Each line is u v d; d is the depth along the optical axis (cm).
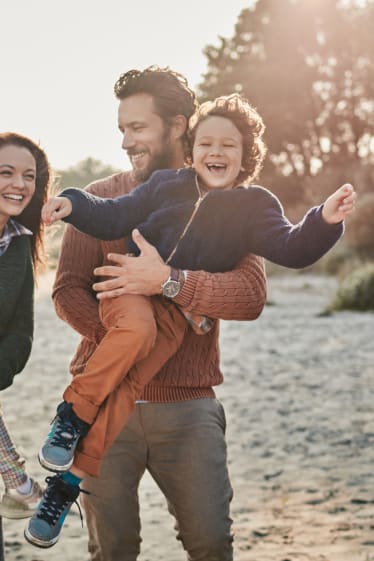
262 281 393
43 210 356
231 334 1705
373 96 6353
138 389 363
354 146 6391
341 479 715
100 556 395
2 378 352
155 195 380
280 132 6222
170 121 399
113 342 353
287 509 645
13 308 356
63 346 1576
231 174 386
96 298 403
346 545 568
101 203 369
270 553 557
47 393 1108
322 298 2491
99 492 388
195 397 398
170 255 378
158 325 372
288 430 891
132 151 404
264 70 6225
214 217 378
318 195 4769
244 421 937
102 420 351
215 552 386
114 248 400
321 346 1498
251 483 711
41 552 582
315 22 6297
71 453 342
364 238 3372
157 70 402
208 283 372
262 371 1259
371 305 2067
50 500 343
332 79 6378
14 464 357
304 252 360
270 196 384
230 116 385
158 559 556
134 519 394
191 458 388
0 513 358
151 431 392
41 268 402
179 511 393
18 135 361
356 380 1162
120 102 404
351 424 909
